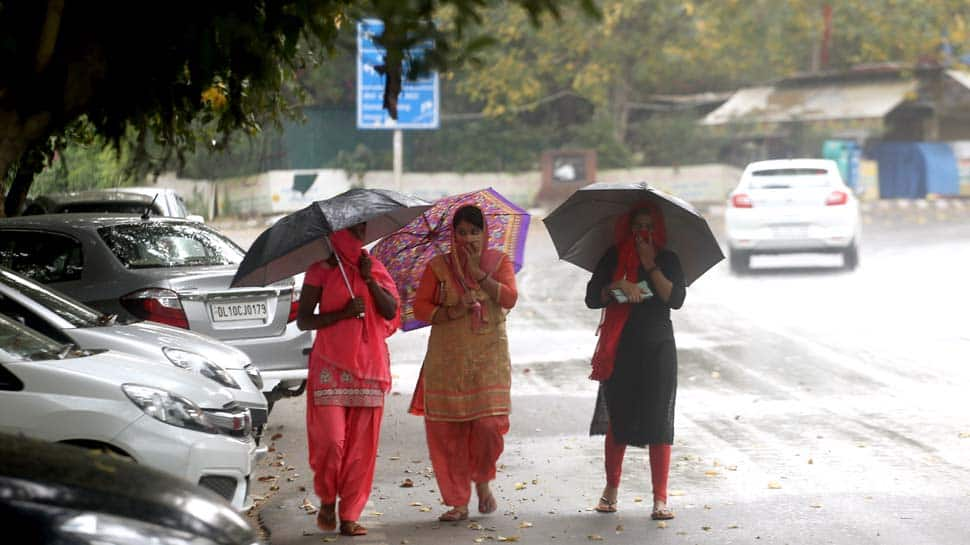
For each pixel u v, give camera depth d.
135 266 17.12
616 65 72.00
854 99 75.50
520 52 71.50
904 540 11.82
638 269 12.91
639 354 12.84
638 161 76.19
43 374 10.73
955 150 81.12
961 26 73.62
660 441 12.78
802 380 20.91
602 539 12.05
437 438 12.74
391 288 12.37
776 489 13.95
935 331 26.02
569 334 26.77
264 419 13.93
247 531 7.84
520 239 13.55
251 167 69.62
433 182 75.50
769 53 76.81
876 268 39.84
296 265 12.62
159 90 13.73
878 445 16.06
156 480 7.94
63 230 17.33
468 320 12.58
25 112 12.95
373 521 12.91
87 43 13.02
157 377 11.38
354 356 12.11
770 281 36.53
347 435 12.25
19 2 12.73
